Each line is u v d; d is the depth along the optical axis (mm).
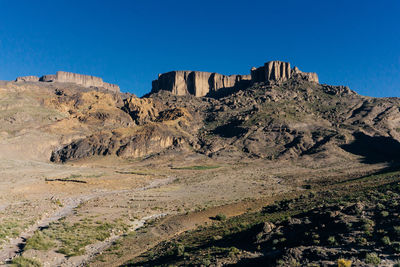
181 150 182500
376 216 24344
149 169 145500
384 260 16469
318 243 21172
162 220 48188
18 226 40000
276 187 84938
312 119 197125
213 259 22750
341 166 125250
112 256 31078
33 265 26656
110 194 83125
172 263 24734
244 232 29438
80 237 37656
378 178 62594
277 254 20672
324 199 41594
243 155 165500
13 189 83375
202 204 63219
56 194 81375
